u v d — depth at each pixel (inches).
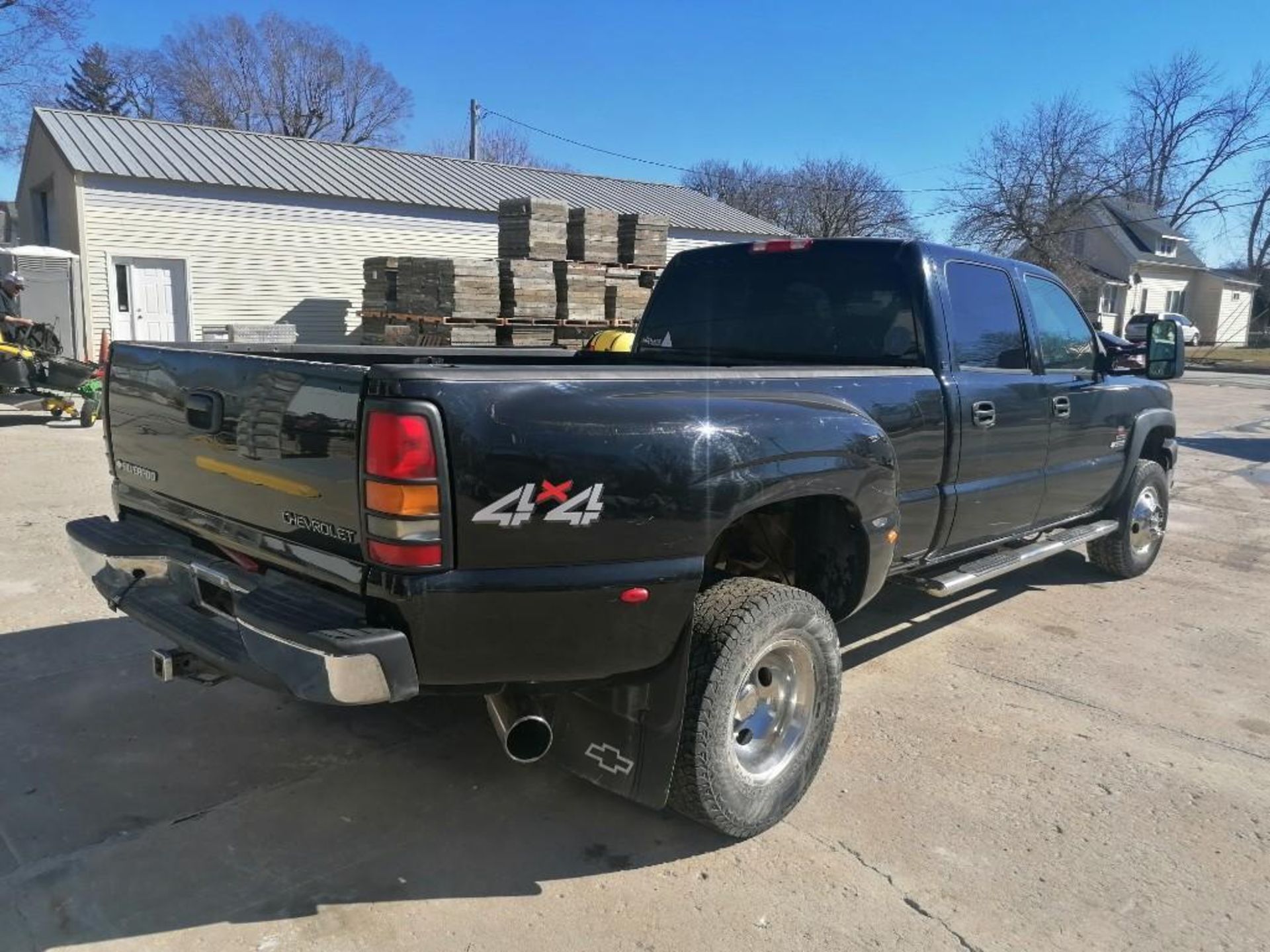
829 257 175.5
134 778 134.4
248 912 106.3
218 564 119.8
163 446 129.5
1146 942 106.3
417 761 142.3
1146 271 1946.4
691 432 111.0
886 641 201.8
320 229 763.4
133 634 186.5
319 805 129.4
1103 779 143.0
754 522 143.1
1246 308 2209.6
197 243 709.3
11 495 301.4
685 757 114.9
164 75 2250.2
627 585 106.0
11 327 468.8
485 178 930.7
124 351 137.3
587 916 108.0
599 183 1051.3
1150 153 2129.7
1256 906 113.1
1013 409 178.5
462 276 555.2
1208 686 180.9
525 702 109.5
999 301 182.4
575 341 591.2
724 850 121.8
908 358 164.6
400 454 94.1
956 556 177.5
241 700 160.9
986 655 194.5
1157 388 247.3
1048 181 1643.7
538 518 100.6
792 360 179.9
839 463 128.0
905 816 131.0
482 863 117.3
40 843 118.0
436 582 96.8
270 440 109.3
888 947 104.4
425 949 101.7
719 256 191.9
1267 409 792.9
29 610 197.5
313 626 98.5
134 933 102.1
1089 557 251.6
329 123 2325.3
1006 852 123.0
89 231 663.1
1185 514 348.2
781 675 128.6
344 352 168.2
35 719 151.2
